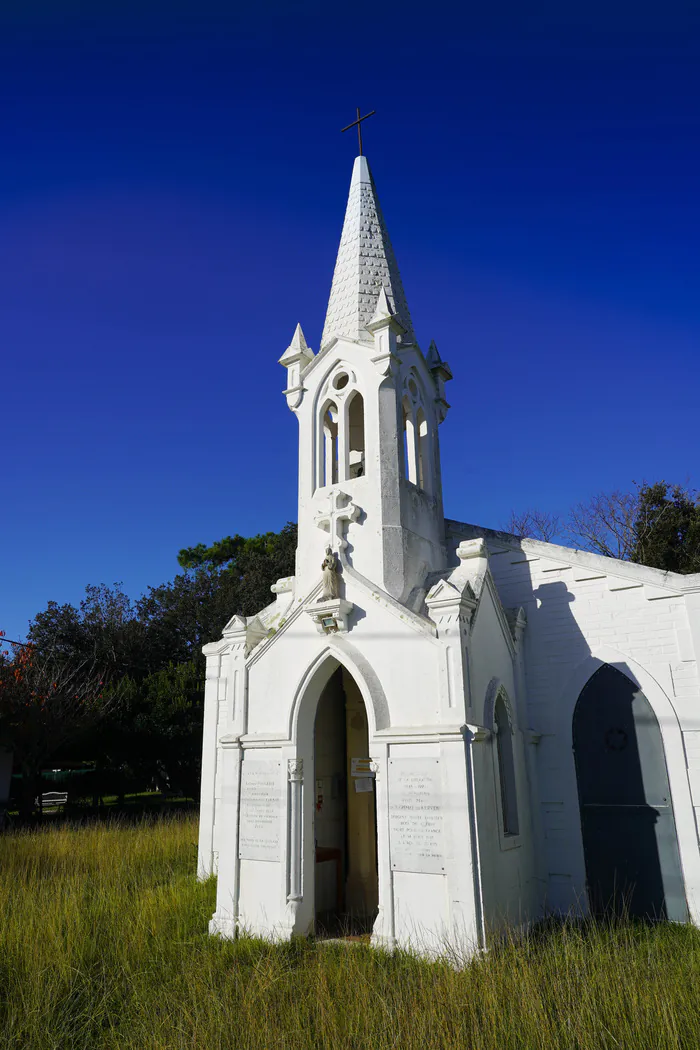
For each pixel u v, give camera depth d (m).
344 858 14.20
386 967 9.67
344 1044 7.25
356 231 16.61
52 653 37.19
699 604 13.19
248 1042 7.35
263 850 12.24
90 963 10.34
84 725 31.27
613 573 14.10
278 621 14.16
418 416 15.99
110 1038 8.08
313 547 14.16
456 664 11.16
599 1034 7.14
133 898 13.77
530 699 14.36
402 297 16.56
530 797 13.45
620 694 13.58
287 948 10.88
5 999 9.16
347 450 14.58
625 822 13.00
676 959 9.77
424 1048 6.95
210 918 12.79
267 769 12.69
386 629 12.16
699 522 31.73
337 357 14.98
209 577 47.06
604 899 12.82
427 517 14.95
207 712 17.91
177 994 9.04
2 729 29.12
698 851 12.30
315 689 12.87
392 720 11.64
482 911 9.97
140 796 39.97
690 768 12.67
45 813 33.19
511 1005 7.70
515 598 15.07
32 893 13.32
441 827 10.57
